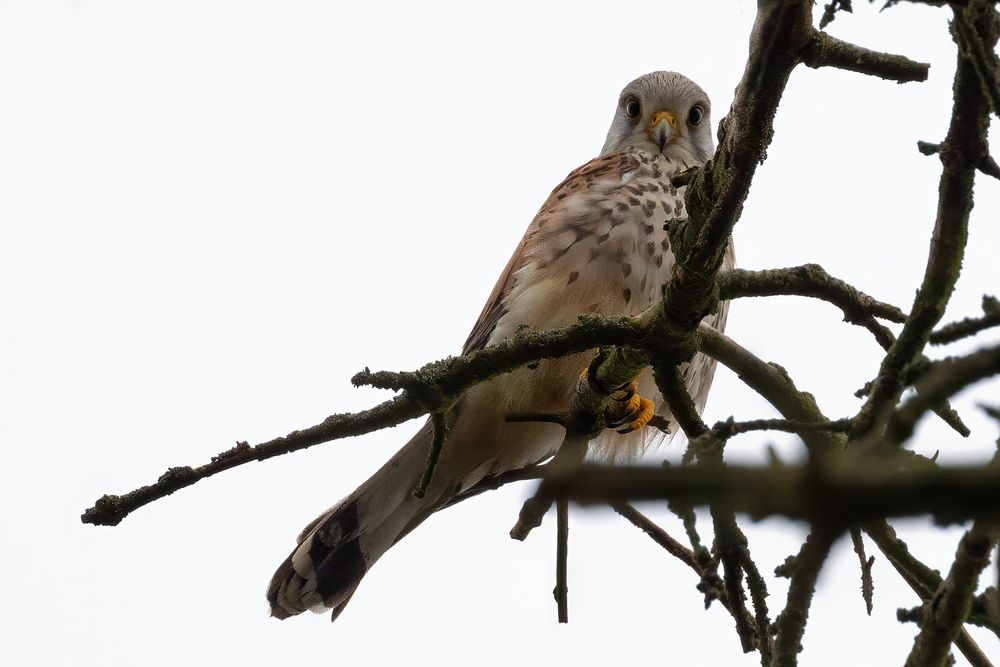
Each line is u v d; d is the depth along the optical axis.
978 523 2.66
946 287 5.68
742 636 6.47
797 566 5.30
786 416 7.25
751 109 5.53
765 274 7.34
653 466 2.74
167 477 6.92
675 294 6.51
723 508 2.72
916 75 5.79
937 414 6.84
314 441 6.99
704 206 6.16
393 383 6.89
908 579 6.54
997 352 4.25
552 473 2.77
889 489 2.67
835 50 5.63
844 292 7.34
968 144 5.59
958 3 4.90
